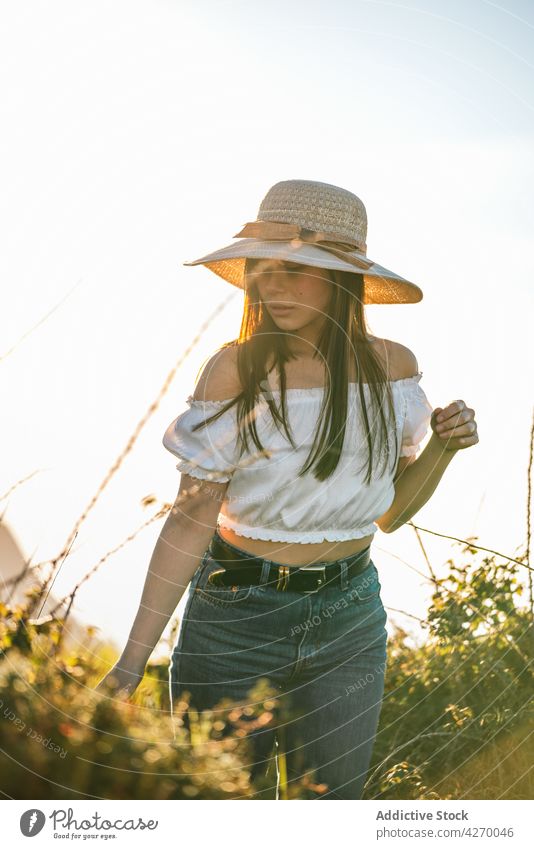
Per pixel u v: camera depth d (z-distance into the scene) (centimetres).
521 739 272
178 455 206
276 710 216
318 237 211
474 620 312
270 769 242
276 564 212
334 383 208
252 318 215
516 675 298
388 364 226
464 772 269
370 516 219
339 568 216
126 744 142
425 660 311
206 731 159
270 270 208
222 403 209
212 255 210
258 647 214
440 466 236
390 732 286
